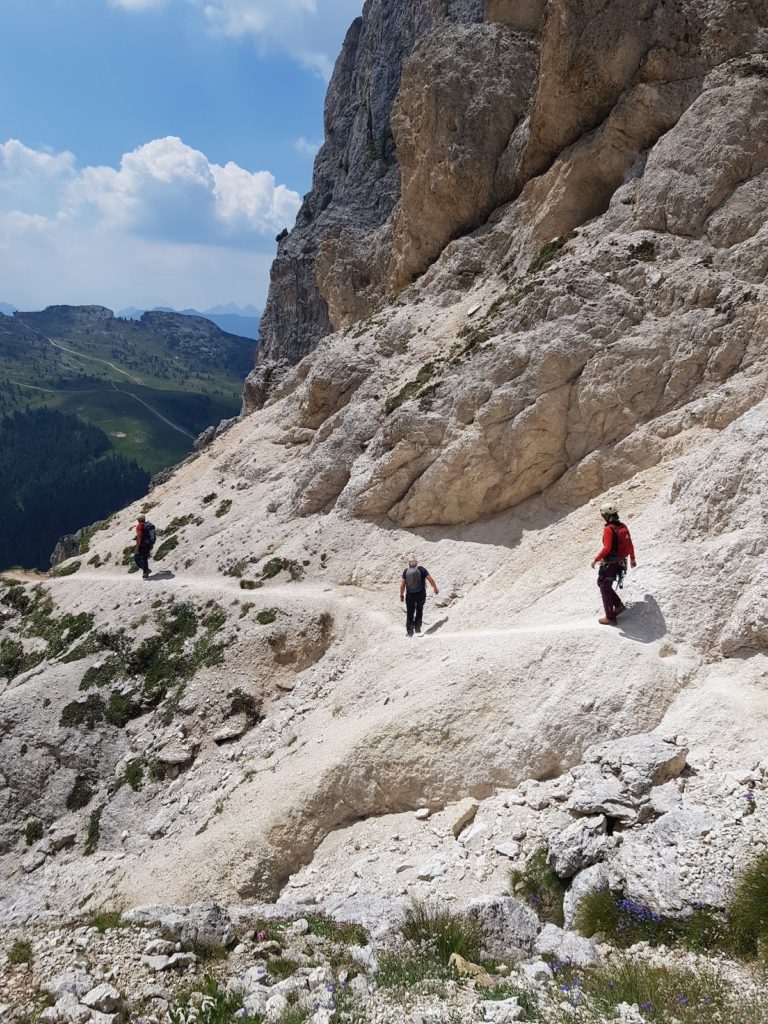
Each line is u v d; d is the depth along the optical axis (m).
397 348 36.41
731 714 12.63
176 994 8.20
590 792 11.73
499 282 34.41
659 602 15.65
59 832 24.00
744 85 25.41
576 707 14.30
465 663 17.06
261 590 28.98
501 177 37.53
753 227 23.69
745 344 22.17
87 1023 7.50
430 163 39.38
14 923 10.83
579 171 31.70
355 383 36.34
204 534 36.81
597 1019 7.10
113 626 30.84
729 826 9.87
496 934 9.34
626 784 11.46
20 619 36.62
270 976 8.62
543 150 34.62
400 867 13.20
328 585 27.89
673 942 8.67
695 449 21.23
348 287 52.03
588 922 9.48
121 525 44.97
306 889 14.09
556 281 26.75
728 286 22.94
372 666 21.33
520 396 25.42
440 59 39.34
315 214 77.62
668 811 10.72
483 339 28.70
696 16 29.05
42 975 8.45
